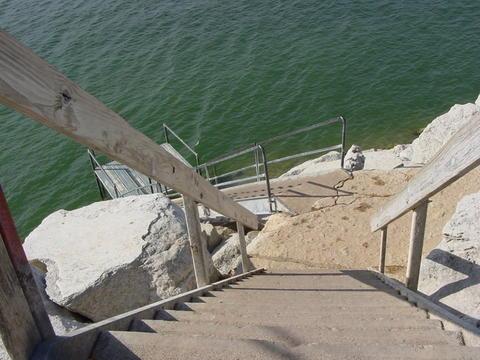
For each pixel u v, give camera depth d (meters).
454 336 2.67
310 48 21.95
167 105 19.91
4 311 1.68
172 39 24.50
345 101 18.73
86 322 5.15
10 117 20.17
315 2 25.47
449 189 6.25
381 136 16.88
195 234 3.88
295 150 16.81
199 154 17.39
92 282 5.17
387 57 20.62
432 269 4.34
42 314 1.88
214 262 6.58
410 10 23.48
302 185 7.76
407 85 19.02
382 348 2.25
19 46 1.54
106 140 2.07
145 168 2.51
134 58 23.47
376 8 24.16
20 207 16.02
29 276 1.80
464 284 4.07
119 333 2.27
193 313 3.13
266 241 6.36
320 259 5.98
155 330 2.64
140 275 5.44
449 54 20.23
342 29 22.94
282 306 3.53
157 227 5.92
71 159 17.58
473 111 10.12
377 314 3.24
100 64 23.42
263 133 17.86
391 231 6.09
